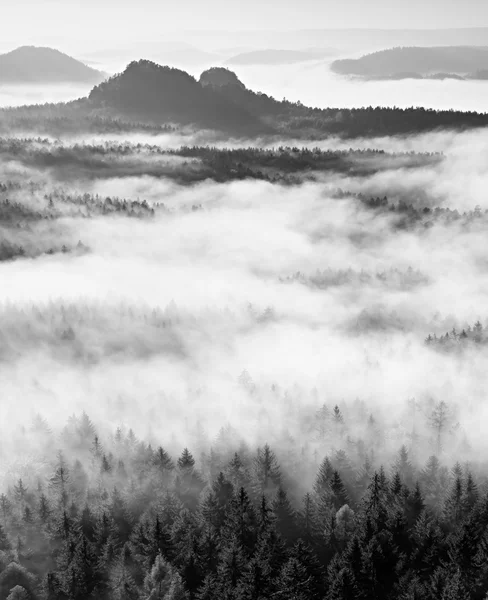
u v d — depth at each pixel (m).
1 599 86.12
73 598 85.50
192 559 87.38
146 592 82.56
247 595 80.06
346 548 87.31
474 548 84.50
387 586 82.62
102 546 92.81
